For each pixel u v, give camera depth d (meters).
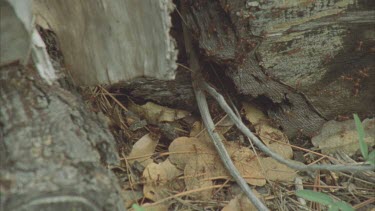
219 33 0.90
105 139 0.76
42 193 0.71
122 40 0.82
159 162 0.91
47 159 0.72
